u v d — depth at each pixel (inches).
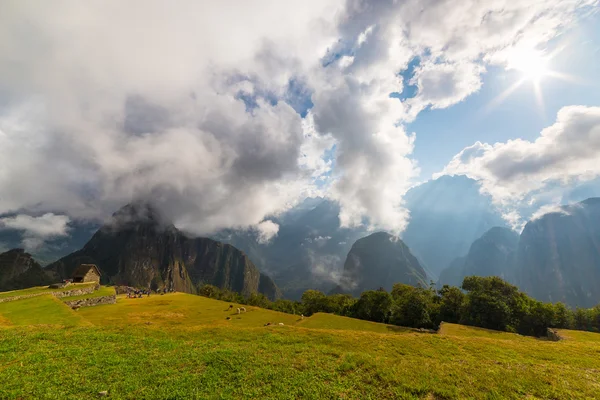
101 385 648.4
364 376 723.4
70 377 680.4
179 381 670.5
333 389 644.7
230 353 868.0
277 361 807.1
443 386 669.3
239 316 2519.7
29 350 855.7
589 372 816.9
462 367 801.6
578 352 1089.4
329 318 2479.1
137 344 964.6
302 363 795.4
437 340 1192.8
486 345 1142.3
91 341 982.4
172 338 1139.3
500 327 2527.1
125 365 762.8
